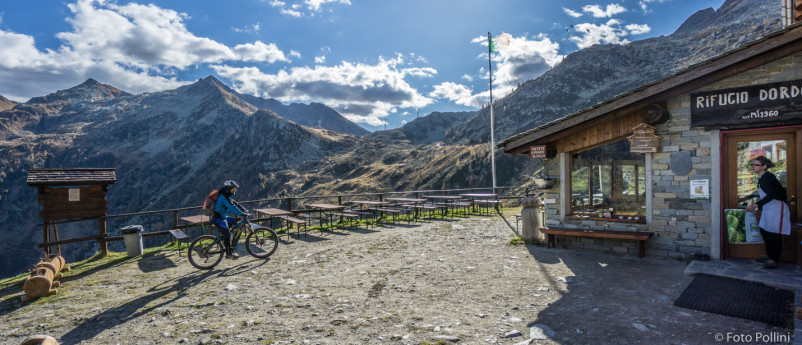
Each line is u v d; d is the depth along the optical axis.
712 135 6.72
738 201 6.64
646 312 4.68
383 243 9.60
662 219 7.27
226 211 7.77
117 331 4.71
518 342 3.98
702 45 190.25
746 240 6.28
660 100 7.15
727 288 5.34
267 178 198.88
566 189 8.55
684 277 5.98
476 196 15.59
